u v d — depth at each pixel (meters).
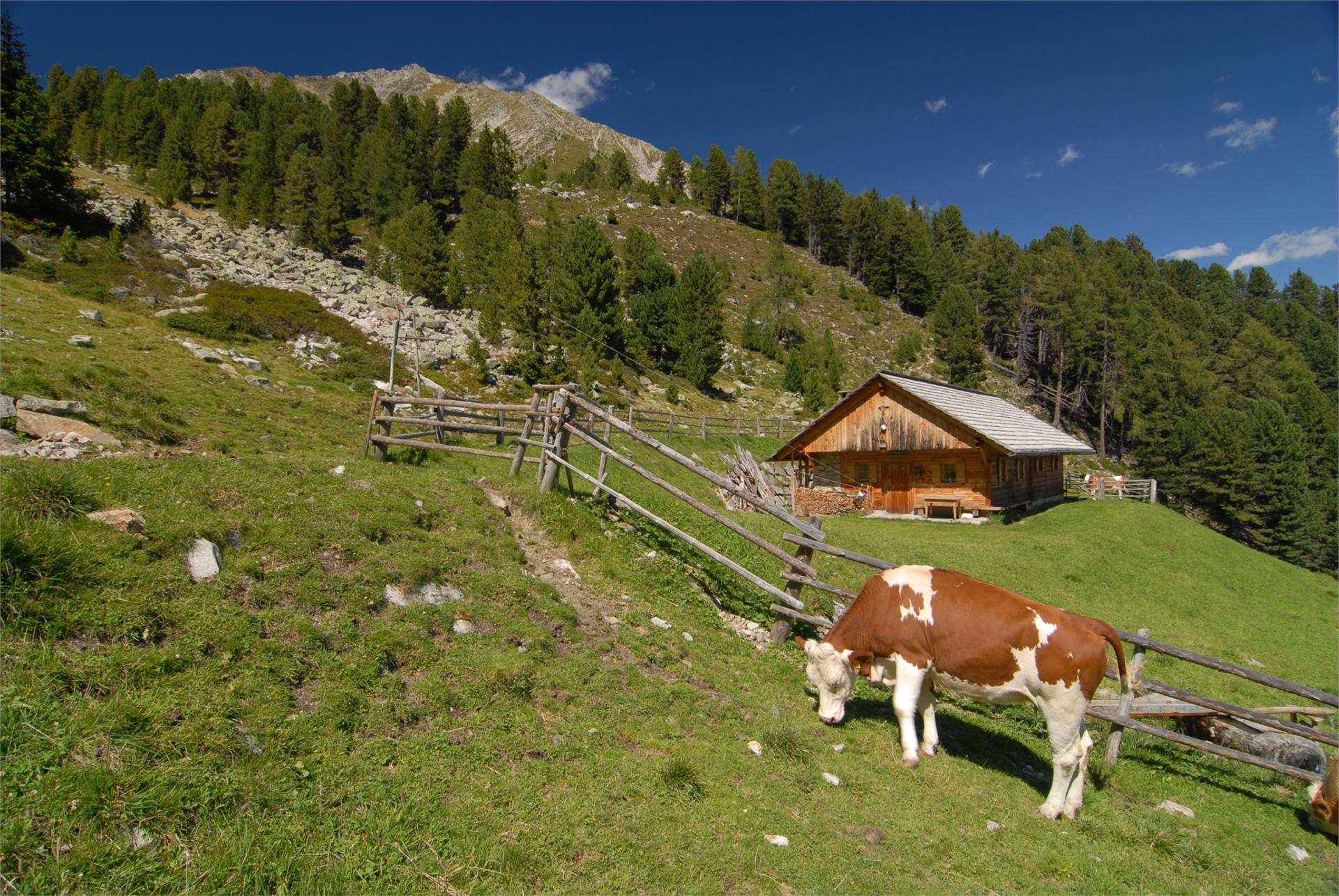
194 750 4.32
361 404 23.66
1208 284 149.62
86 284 31.81
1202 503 63.22
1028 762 7.84
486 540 8.56
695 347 57.75
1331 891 6.13
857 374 87.94
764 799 5.66
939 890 4.99
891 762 6.84
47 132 41.69
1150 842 6.34
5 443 9.19
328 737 4.90
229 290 37.28
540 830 4.63
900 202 161.75
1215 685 14.48
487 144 107.06
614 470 18.05
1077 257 137.62
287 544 6.66
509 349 41.88
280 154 92.81
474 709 5.77
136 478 6.84
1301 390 83.00
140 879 3.52
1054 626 6.38
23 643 4.54
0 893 3.23
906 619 6.93
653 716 6.53
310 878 3.80
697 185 154.62
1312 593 27.27
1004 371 110.06
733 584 11.02
